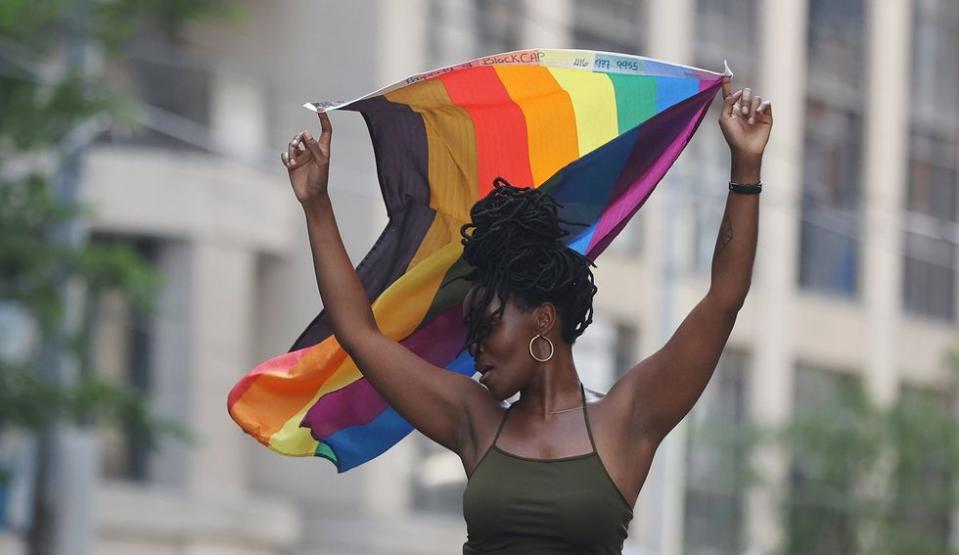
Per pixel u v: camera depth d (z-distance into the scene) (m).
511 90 10.97
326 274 10.72
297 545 60.16
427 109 11.04
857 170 75.44
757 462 63.22
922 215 78.50
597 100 11.08
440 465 61.34
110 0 34.53
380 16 58.31
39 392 33.66
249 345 59.00
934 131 79.19
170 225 56.62
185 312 56.81
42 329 34.28
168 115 57.25
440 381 10.52
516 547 9.79
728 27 70.25
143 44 55.84
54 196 34.22
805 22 73.62
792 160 69.56
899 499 61.44
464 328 11.44
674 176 46.59
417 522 59.91
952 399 70.69
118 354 56.59
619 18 65.31
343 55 58.66
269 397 11.57
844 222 74.12
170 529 56.38
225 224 57.44
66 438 34.31
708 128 64.75
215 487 57.62
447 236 11.38
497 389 10.10
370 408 11.57
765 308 72.44
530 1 61.56
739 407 71.62
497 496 9.80
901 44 77.50
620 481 9.88
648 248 66.31
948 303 80.69
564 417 10.05
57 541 34.09
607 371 65.19
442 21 59.94
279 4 58.81
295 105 58.69
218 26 57.81
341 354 11.38
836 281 76.06
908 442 61.78
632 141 11.10
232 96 58.50
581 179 11.28
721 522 64.19
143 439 36.16
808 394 74.56
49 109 33.38
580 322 10.20
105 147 56.03
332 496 60.03
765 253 72.38
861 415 62.56
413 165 11.30
